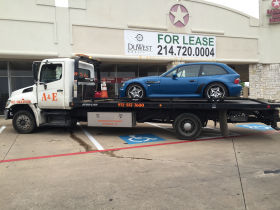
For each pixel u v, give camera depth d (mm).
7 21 11281
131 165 4336
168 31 13633
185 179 3652
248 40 15297
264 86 15844
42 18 11719
